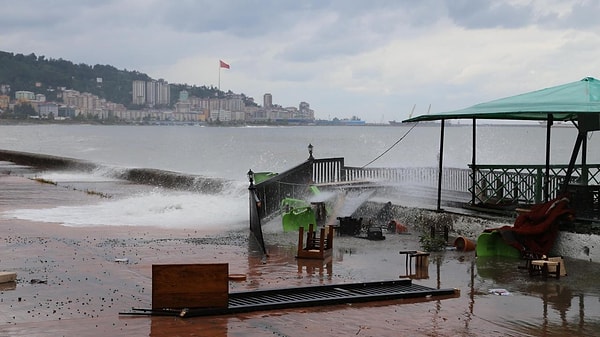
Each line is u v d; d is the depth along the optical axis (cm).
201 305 967
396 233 1712
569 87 1468
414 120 1645
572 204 1394
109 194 2762
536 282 1173
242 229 1784
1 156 5719
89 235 1675
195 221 1939
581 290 1114
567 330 893
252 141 10612
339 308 1003
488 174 1808
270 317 951
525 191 1697
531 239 1372
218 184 2788
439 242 1506
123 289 1109
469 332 884
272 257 1411
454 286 1147
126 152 7706
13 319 927
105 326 896
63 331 872
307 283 1166
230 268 1296
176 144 9825
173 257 1398
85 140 12031
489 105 1484
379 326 909
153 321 923
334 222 1820
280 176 1900
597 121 1380
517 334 875
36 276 1197
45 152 7800
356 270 1280
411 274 1243
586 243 1334
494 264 1331
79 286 1126
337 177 2158
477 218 1574
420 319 945
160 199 2508
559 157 5291
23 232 1703
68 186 3164
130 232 1733
